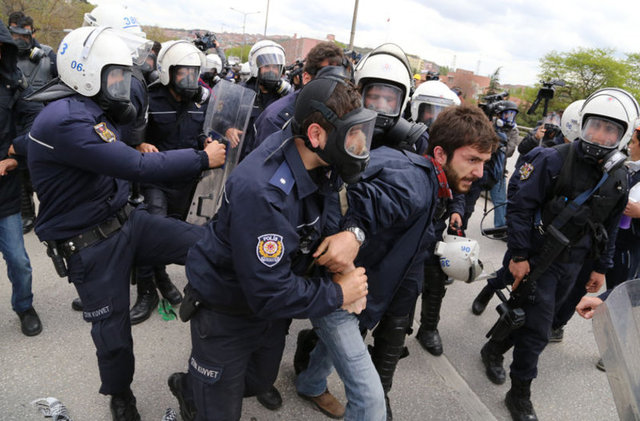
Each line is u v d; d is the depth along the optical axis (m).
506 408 2.46
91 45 1.62
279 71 3.66
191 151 1.89
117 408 1.95
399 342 2.02
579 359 3.03
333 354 1.68
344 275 1.45
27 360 2.37
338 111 1.19
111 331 1.82
